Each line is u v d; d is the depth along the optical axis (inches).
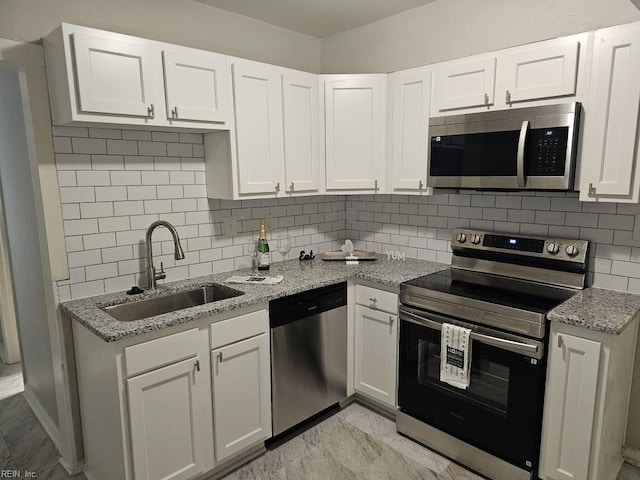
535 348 73.6
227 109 90.5
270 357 89.3
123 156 87.8
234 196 94.2
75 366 84.6
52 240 80.0
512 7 92.6
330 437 98.2
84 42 70.1
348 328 105.7
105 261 87.2
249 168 95.8
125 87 75.4
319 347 99.0
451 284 92.7
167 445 74.4
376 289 100.8
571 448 73.6
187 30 97.4
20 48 73.6
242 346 83.4
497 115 85.2
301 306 93.7
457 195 108.6
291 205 121.6
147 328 69.0
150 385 70.9
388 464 89.2
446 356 85.2
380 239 128.1
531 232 96.3
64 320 82.4
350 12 109.3
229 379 82.2
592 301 79.3
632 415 87.3
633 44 69.6
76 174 81.8
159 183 93.9
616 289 85.7
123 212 88.8
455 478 85.0
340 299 102.5
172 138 95.1
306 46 126.1
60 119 75.1
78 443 87.4
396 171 108.5
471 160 90.4
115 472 74.0
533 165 81.3
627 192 73.0
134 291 88.9
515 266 96.5
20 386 123.7
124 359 67.7
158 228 94.6
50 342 87.2
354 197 133.2
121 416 68.6
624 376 79.9
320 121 109.0
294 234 123.4
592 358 69.4
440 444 91.7
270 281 96.0
